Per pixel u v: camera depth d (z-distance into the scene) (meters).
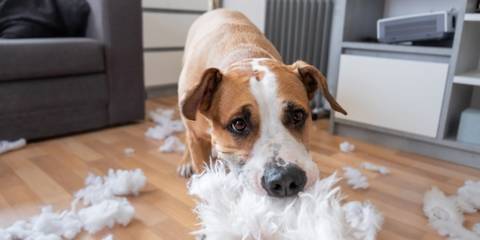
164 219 1.16
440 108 1.67
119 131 2.10
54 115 1.88
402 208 1.26
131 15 2.07
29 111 1.78
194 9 3.05
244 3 2.93
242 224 0.75
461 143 1.63
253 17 2.88
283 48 2.55
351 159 1.72
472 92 1.94
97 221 1.07
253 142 0.84
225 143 0.89
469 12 1.56
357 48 1.92
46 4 2.14
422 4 2.07
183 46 3.06
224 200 0.81
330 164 1.65
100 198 1.25
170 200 1.29
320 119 2.44
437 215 1.18
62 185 1.38
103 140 1.93
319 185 0.79
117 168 1.56
